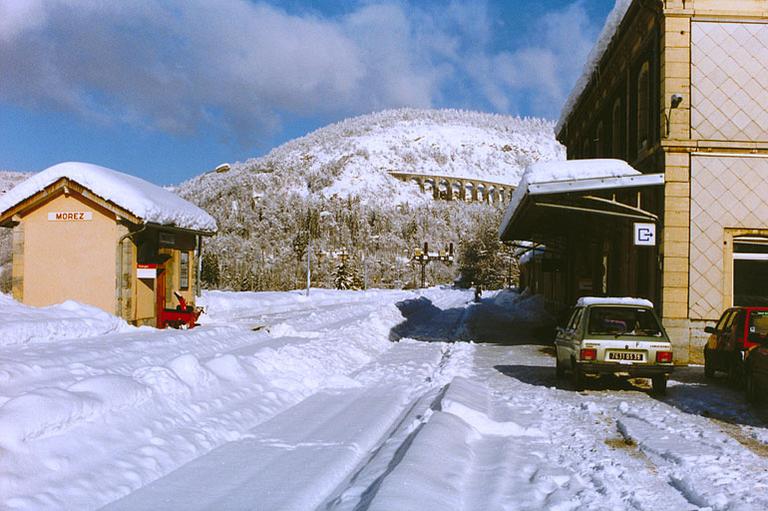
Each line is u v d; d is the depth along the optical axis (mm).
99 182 20062
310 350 14133
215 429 7727
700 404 10219
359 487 5414
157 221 21078
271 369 11688
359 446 7230
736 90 16188
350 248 172250
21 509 4859
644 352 11266
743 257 16188
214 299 36656
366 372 13688
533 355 17562
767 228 15984
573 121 32375
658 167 16656
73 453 5988
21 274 20812
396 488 5043
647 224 16250
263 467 6312
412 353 17734
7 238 57500
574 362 11891
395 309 30266
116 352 13016
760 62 16219
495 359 16578
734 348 12516
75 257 20578
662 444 7242
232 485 5730
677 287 16047
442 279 147750
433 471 5723
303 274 124188
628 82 20406
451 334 24984
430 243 191625
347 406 9711
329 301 54500
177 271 24125
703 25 16312
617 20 20125
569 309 19328
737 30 16234
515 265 97125
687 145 16094
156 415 7523
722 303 15945
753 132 16125
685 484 5660
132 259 20844
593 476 6023
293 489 5578
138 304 21297
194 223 24000
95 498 5328
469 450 6875
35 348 12664
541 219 23562
